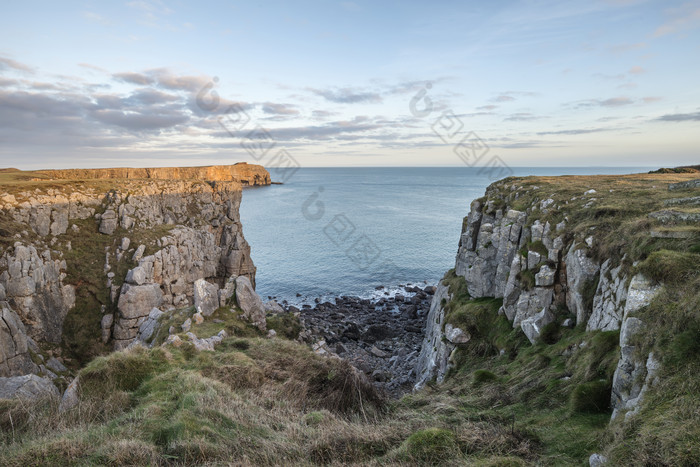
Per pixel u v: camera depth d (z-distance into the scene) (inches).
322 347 1219.2
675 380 304.8
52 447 331.9
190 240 2097.7
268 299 2279.8
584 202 858.8
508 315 860.0
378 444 373.1
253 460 328.5
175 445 342.6
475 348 853.8
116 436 364.2
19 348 1135.6
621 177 1409.9
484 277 1039.6
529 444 355.3
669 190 864.9
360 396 572.1
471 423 412.5
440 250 3068.4
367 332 1657.2
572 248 719.1
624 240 588.1
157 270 1777.8
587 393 412.8
